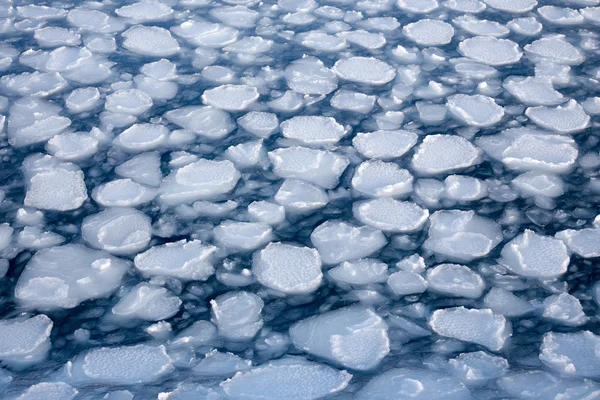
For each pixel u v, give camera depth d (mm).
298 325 6973
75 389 6539
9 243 7594
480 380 6578
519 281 7254
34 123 8867
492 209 7898
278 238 7664
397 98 9234
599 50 10023
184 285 7270
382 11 10898
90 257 7477
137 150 8586
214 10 10883
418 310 7066
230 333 6930
